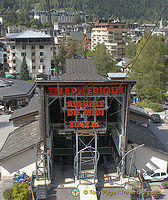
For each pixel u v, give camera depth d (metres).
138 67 78.12
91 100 33.28
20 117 43.41
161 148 36.34
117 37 152.50
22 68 101.69
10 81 73.44
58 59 130.25
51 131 35.28
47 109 31.59
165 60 78.69
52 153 37.16
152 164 35.78
